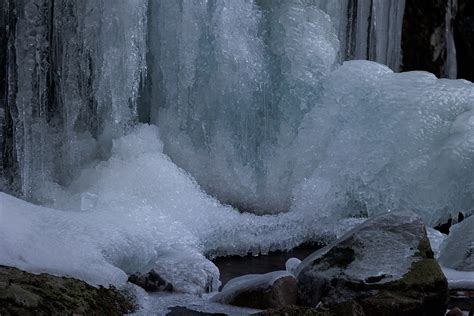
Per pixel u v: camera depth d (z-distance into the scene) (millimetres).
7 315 6285
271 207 10742
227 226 9969
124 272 7875
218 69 10641
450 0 13039
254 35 10891
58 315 6551
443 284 7113
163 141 10648
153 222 9188
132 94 10406
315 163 10875
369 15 11789
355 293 7160
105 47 10242
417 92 10922
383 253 7402
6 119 10438
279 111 10977
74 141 10305
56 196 9922
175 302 7609
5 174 10406
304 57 10906
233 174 10711
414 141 10664
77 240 7902
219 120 10719
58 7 10312
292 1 11094
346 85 11016
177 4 10547
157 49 10719
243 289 7559
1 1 10531
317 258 7609
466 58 13422
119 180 9938
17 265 7105
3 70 10703
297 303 7512
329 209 10625
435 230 9859
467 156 10516
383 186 10695
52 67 10484
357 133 10844
